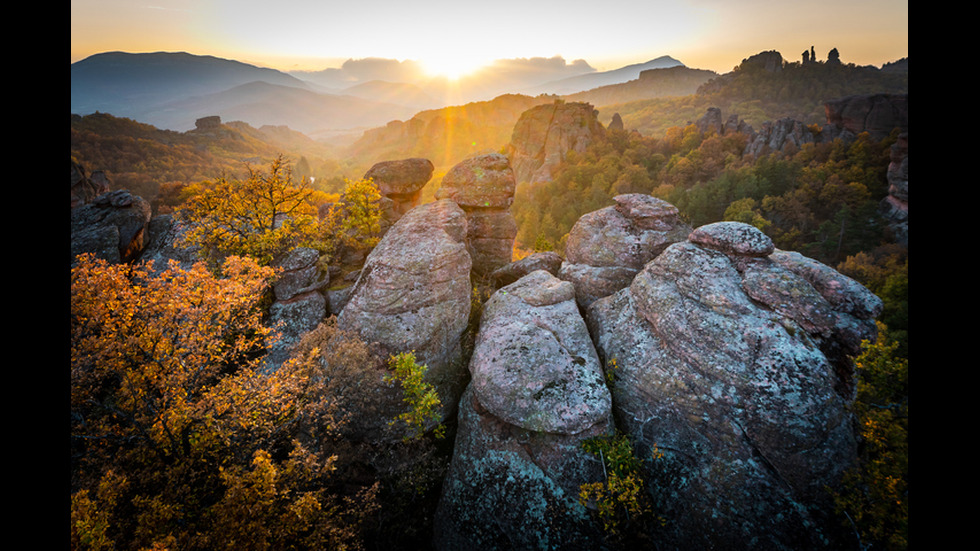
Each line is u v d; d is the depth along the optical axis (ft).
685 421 44.21
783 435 38.70
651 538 41.93
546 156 588.50
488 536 44.83
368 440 53.11
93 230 80.59
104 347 38.09
